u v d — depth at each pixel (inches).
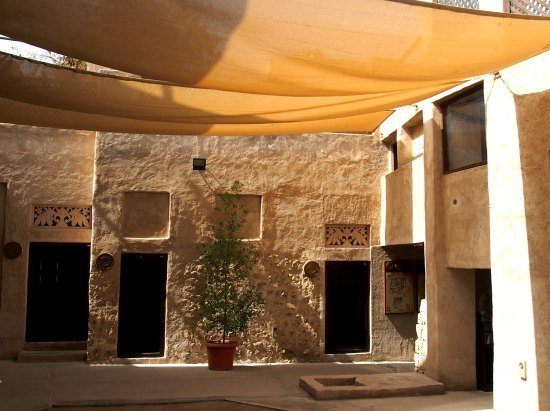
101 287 434.0
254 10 188.9
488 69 238.7
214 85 232.4
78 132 466.6
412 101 305.3
